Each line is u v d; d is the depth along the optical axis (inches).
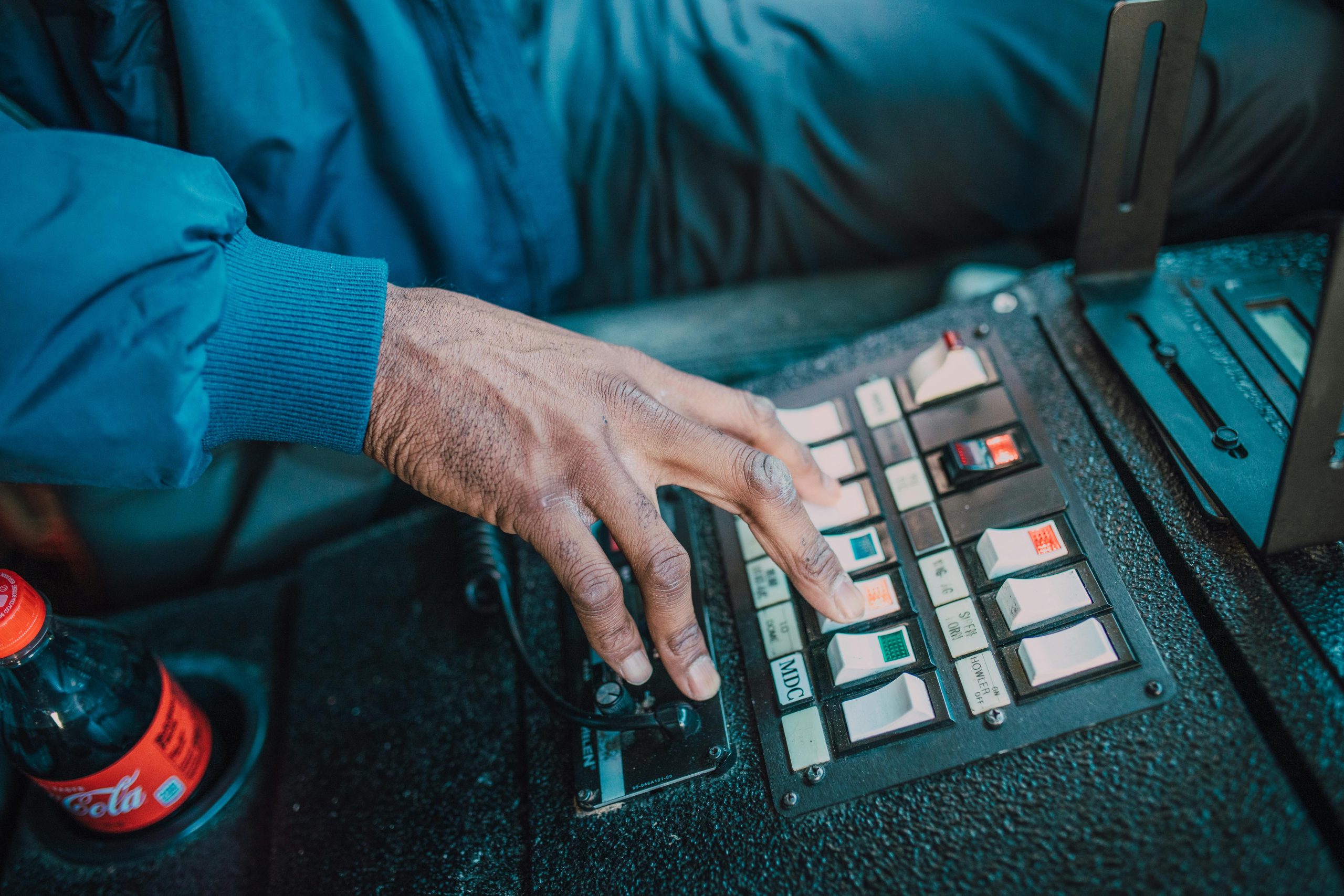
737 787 23.6
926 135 36.0
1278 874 17.8
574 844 24.2
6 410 20.9
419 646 31.8
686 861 22.7
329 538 38.8
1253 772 19.1
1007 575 24.2
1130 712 20.9
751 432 27.3
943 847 20.7
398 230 37.6
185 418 22.3
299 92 32.3
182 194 22.5
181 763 28.7
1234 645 20.9
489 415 24.8
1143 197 27.7
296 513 37.8
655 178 38.6
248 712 32.7
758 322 40.1
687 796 23.9
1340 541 21.5
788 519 24.0
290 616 36.2
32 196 21.2
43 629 24.0
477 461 24.7
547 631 29.7
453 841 26.2
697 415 27.2
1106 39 24.8
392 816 27.5
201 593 37.9
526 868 24.8
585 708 26.7
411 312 26.3
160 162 22.9
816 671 24.7
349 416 24.9
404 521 36.3
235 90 31.0
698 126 36.7
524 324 26.8
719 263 41.2
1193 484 23.6
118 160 22.2
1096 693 21.5
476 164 36.7
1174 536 23.0
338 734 30.2
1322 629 20.3
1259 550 21.6
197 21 30.0
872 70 35.0
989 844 20.4
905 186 37.6
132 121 31.6
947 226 39.4
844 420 29.9
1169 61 25.1
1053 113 34.6
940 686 23.1
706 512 29.9
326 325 24.8
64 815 30.0
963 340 30.0
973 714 22.4
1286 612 20.9
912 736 22.7
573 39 37.4
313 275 25.5
